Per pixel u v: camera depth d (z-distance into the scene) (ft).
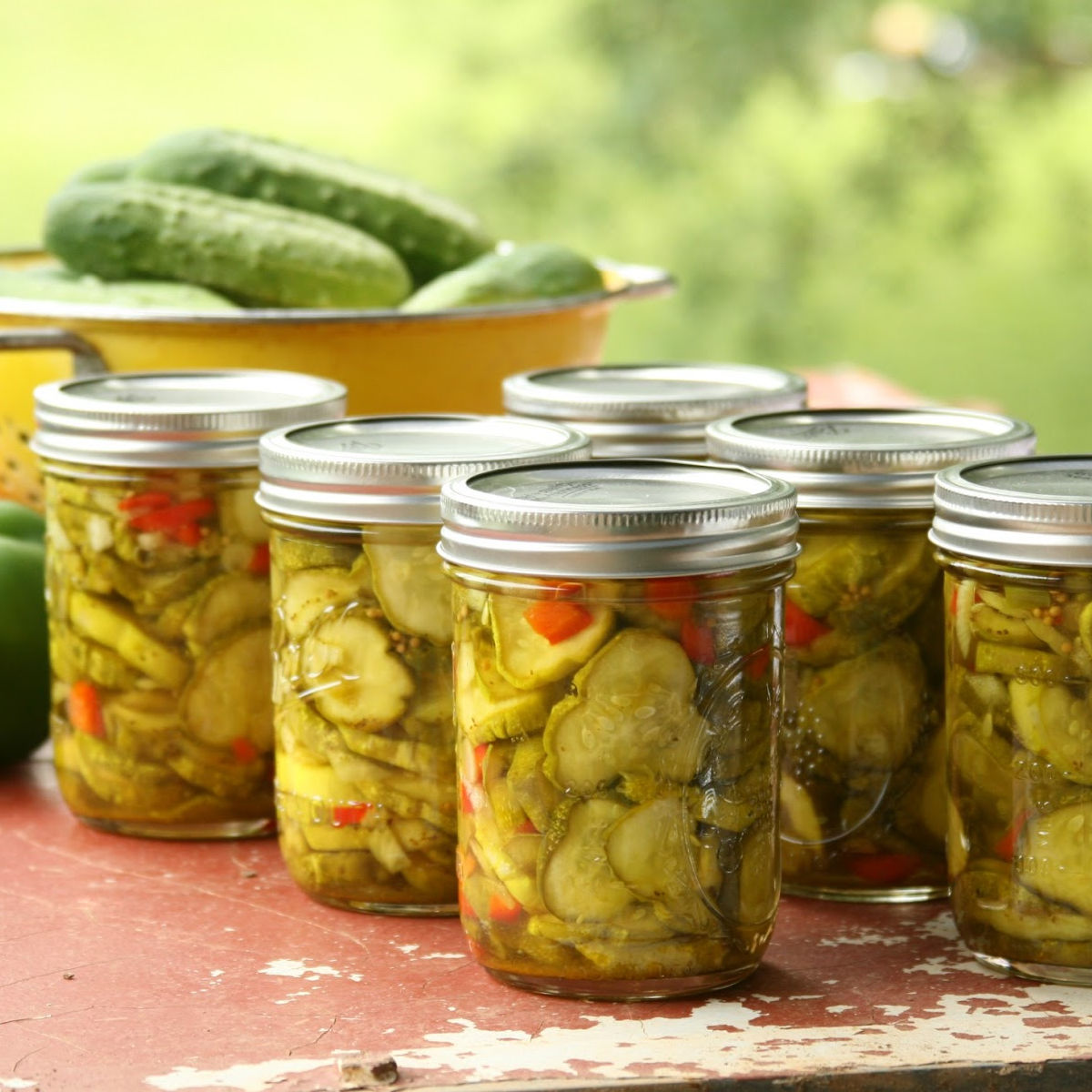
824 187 11.75
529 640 2.70
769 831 2.87
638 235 12.49
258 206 4.99
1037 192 16.58
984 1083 2.55
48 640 4.05
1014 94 11.72
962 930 2.97
